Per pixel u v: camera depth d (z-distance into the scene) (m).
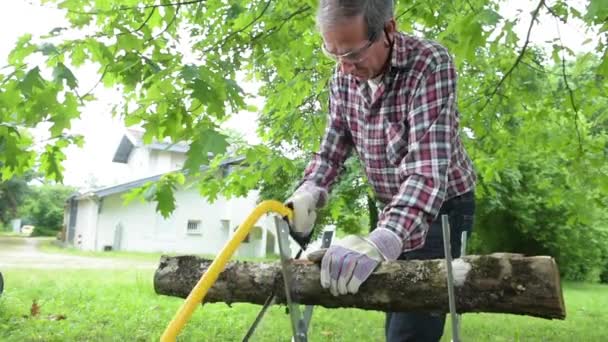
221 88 2.68
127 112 3.18
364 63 1.82
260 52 3.95
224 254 1.40
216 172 4.71
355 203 9.27
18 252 17.41
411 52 1.87
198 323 5.76
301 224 1.79
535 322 7.04
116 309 6.34
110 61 2.75
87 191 21.75
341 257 1.54
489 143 5.55
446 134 1.80
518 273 1.49
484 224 13.54
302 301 1.74
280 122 5.02
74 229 23.72
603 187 5.35
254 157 4.38
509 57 4.75
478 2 3.64
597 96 4.89
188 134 2.98
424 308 1.60
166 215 3.33
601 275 17.31
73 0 2.78
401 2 3.69
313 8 3.74
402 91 1.89
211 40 3.80
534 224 13.33
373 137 2.04
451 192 2.12
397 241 1.62
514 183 12.29
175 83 2.84
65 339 4.94
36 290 7.45
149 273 10.70
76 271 10.76
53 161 3.27
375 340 5.39
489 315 7.47
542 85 4.95
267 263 1.82
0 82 2.52
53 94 2.61
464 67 5.02
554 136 5.33
